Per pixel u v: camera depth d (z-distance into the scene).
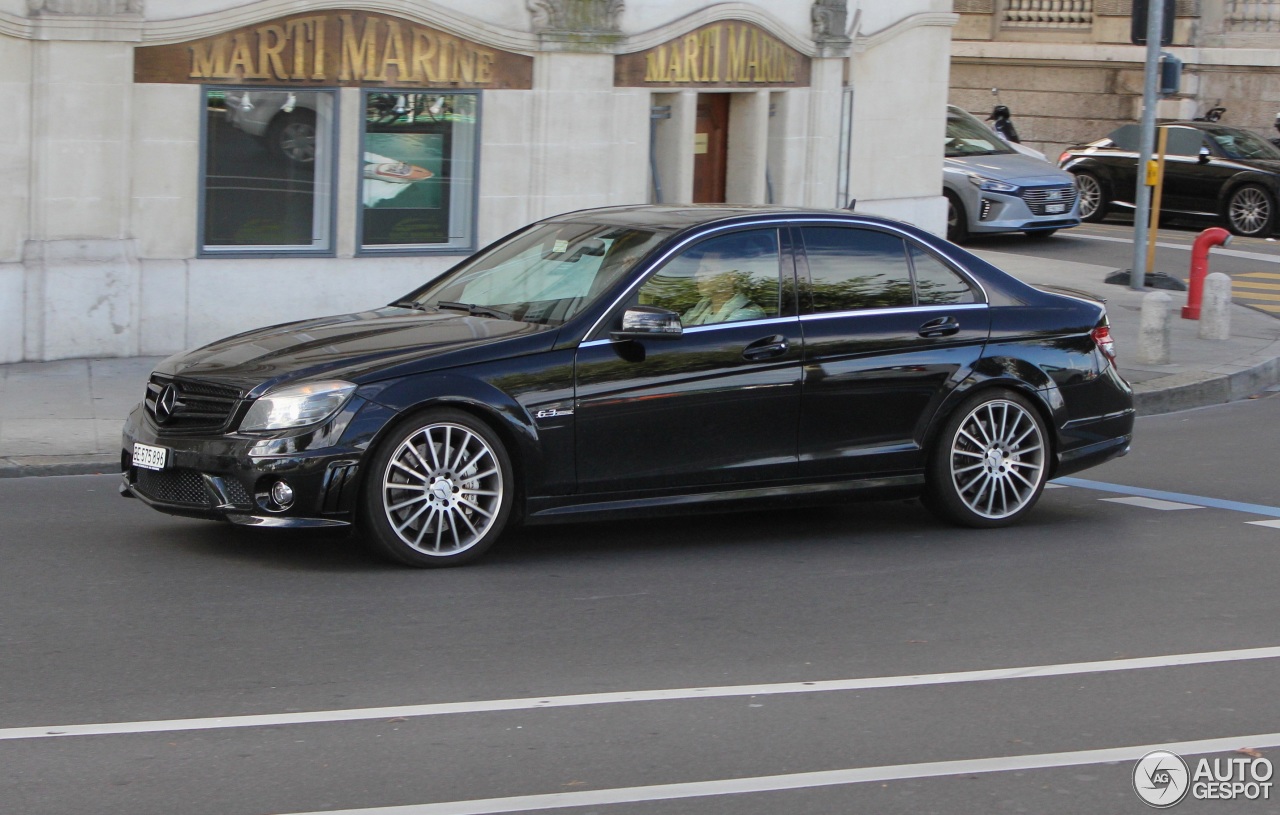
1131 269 23.58
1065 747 6.55
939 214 24.36
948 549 10.11
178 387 9.16
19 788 5.89
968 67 40.09
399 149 17.81
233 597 8.57
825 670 7.55
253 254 16.95
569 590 8.89
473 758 6.28
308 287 17.22
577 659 7.63
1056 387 10.64
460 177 18.30
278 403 8.77
